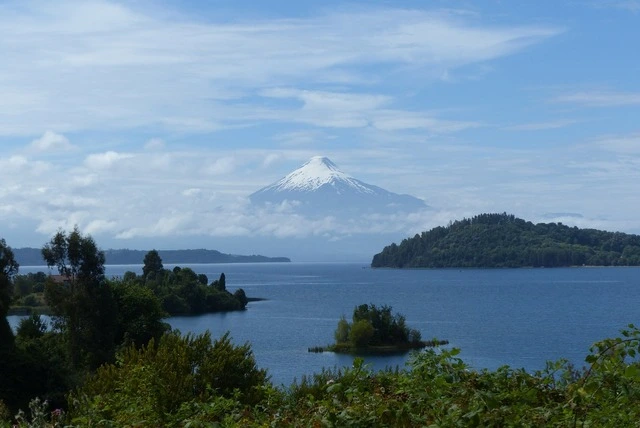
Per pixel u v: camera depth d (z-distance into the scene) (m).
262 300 173.88
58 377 35.91
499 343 71.38
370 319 84.44
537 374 7.66
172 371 13.77
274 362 68.88
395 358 72.12
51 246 48.16
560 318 105.00
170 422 8.08
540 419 6.36
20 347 36.62
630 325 6.18
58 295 47.81
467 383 6.68
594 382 6.10
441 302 151.62
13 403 33.69
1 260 43.38
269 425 7.05
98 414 8.48
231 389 14.55
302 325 110.56
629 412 6.15
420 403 6.52
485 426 6.00
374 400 6.69
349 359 71.38
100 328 47.50
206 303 137.38
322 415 6.55
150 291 52.62
